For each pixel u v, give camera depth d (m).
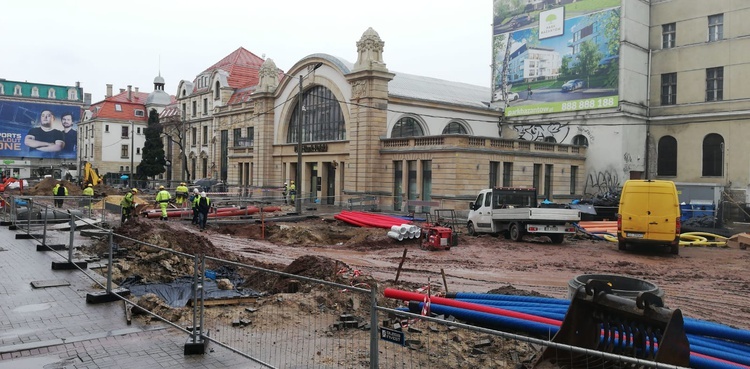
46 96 93.81
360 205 39.41
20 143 81.19
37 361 7.20
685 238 25.64
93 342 8.03
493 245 22.94
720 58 39.94
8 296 10.77
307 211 39.06
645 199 20.89
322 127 47.47
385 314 9.73
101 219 25.50
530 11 47.59
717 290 13.89
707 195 33.19
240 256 18.14
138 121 96.38
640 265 18.06
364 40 41.50
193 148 75.19
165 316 9.52
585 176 43.81
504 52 49.66
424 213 33.53
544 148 40.97
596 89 42.88
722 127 39.75
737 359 6.62
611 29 41.94
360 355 7.45
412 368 6.86
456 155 35.44
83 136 100.06
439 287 13.40
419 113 44.12
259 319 9.30
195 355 7.50
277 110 52.69
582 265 17.91
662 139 43.34
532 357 7.44
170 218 31.48
